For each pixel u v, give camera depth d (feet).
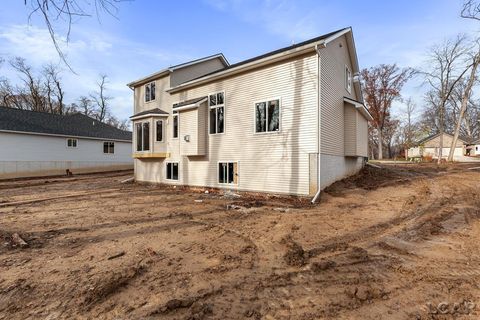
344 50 46.55
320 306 10.71
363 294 11.50
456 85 105.09
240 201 36.47
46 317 10.19
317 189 34.63
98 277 13.34
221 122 45.39
